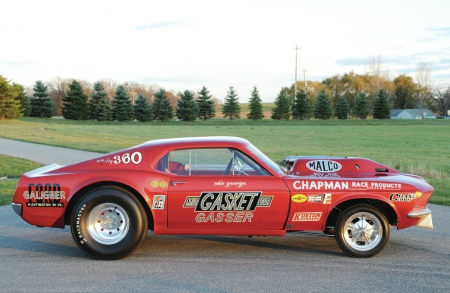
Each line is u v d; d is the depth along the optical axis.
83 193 5.22
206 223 5.12
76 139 31.12
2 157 17.45
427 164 18.66
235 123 84.56
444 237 6.22
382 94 100.31
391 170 5.89
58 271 4.66
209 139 5.39
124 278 4.44
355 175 5.61
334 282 4.32
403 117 124.56
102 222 5.07
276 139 39.94
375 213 5.12
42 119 73.44
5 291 4.07
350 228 5.20
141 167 5.16
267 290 4.11
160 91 86.81
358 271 4.67
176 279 4.41
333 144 33.41
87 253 5.00
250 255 5.27
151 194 5.03
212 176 5.12
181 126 70.44
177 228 5.15
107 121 79.50
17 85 74.50
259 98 95.69
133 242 4.99
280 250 5.49
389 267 4.81
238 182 5.09
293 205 5.09
